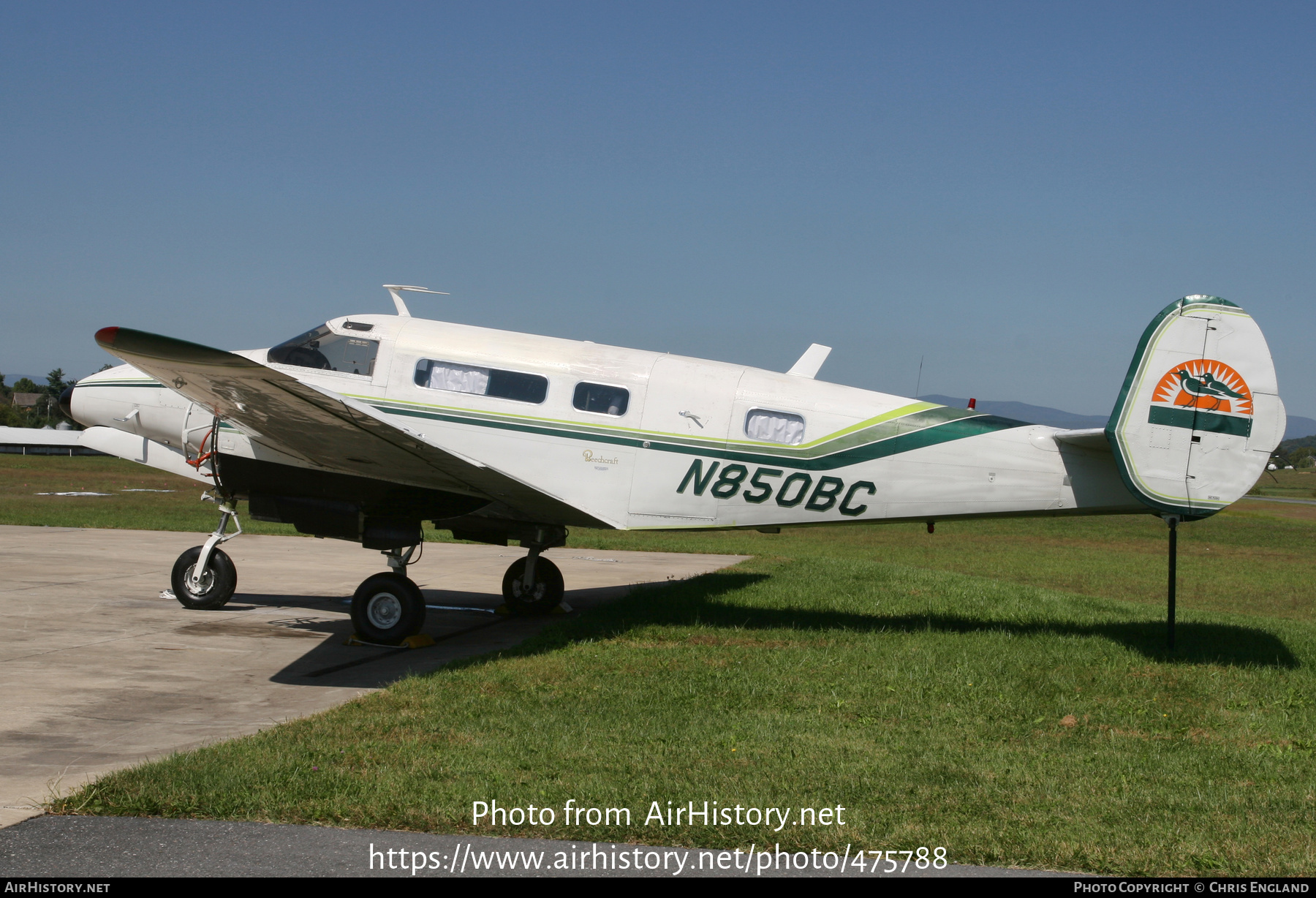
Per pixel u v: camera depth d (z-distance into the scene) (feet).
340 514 28.73
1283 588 60.18
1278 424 27.09
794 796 14.80
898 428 29.86
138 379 32.37
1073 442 28.86
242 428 30.09
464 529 33.55
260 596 36.68
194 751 16.33
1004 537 103.60
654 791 14.82
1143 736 19.26
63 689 21.34
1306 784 16.10
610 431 30.19
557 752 16.70
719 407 30.12
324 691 21.81
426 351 30.78
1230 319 27.25
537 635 28.60
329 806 13.92
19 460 178.50
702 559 59.26
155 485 129.39
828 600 37.14
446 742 17.20
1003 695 22.13
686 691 21.74
